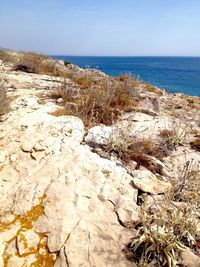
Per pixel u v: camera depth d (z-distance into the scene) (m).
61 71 12.80
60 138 5.07
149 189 4.03
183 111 8.78
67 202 3.61
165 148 5.51
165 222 3.22
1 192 3.80
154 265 2.85
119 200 3.76
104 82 8.41
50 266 2.88
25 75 10.62
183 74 75.50
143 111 7.40
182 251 2.99
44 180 4.00
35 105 6.74
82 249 3.02
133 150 5.05
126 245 3.10
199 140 5.93
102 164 4.46
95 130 5.54
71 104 6.86
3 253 2.96
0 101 5.94
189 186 4.12
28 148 4.72
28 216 3.43
